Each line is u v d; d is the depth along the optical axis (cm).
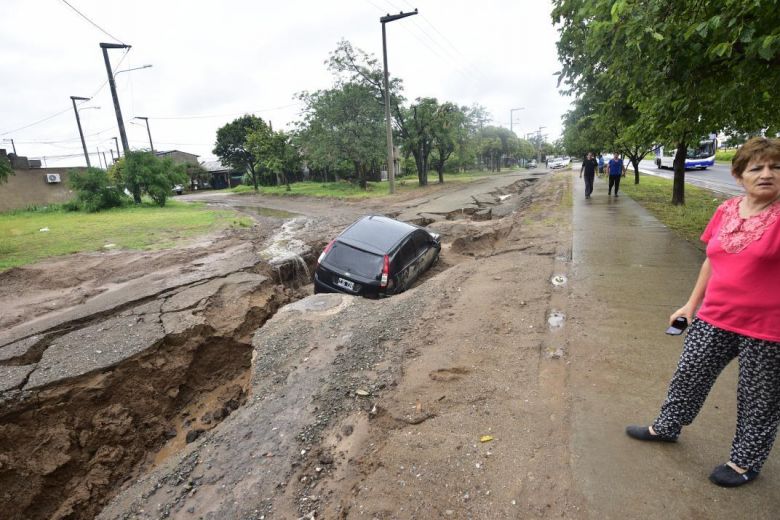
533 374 362
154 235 1395
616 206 1300
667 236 838
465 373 376
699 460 248
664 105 533
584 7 483
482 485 248
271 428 332
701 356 225
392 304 578
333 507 247
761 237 188
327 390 373
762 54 342
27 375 454
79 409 440
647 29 408
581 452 263
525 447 275
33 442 402
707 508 217
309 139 3023
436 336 456
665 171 3316
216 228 1550
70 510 373
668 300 500
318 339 484
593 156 1535
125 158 2506
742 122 677
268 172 4738
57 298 733
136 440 448
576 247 781
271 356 457
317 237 1278
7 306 703
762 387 206
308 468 283
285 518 245
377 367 404
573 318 467
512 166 8606
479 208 1700
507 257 759
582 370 360
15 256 1075
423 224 1418
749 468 222
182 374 529
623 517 216
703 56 442
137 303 672
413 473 264
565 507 226
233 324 618
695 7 417
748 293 197
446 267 919
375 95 2909
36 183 2905
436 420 315
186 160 6328
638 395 318
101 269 927
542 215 1224
